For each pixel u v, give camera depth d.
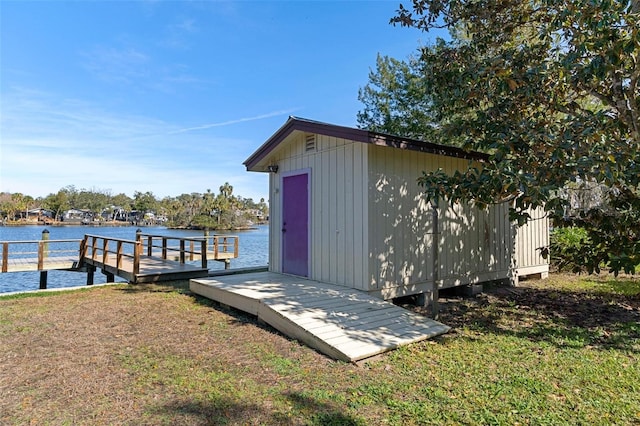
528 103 4.90
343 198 5.60
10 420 2.34
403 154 5.72
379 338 3.71
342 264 5.59
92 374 3.07
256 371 3.09
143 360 3.37
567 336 4.06
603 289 6.88
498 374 3.00
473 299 6.20
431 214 6.11
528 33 6.21
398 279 5.54
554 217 4.44
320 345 3.54
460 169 6.61
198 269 8.71
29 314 5.11
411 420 2.28
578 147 3.87
